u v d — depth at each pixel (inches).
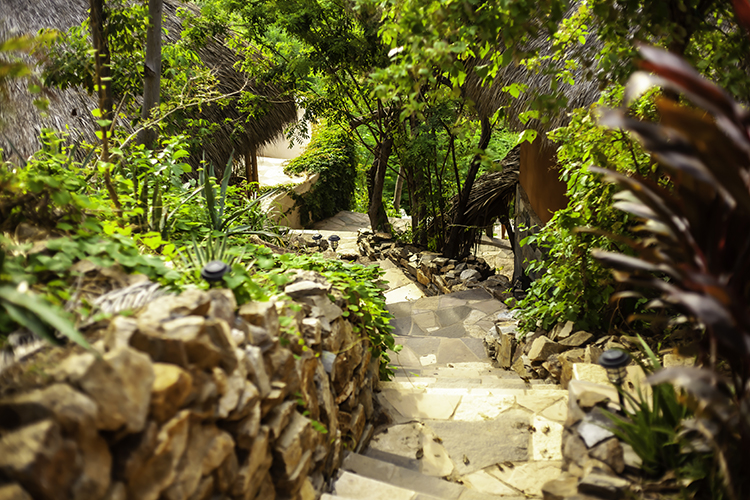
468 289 310.2
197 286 95.1
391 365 203.0
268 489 82.0
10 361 62.6
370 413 136.5
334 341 117.3
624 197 81.0
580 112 154.5
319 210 632.4
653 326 163.5
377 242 425.1
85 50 173.0
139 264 96.6
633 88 60.0
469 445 125.0
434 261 355.9
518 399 143.0
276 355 88.9
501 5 111.5
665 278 159.2
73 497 49.3
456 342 246.1
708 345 81.0
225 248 119.5
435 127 345.1
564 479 93.4
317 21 332.5
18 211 98.7
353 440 120.4
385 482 109.6
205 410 68.1
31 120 213.5
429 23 116.6
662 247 79.3
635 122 61.9
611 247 162.6
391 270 361.7
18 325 70.3
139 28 187.0
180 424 61.3
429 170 398.6
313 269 157.2
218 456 67.2
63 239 91.4
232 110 322.0
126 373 56.9
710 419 74.2
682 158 59.4
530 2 111.0
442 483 109.9
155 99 206.5
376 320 165.0
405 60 120.0
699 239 72.2
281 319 99.6
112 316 74.3
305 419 89.9
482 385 172.9
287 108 378.9
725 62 115.5
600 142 149.7
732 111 57.1
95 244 96.0
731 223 69.9
